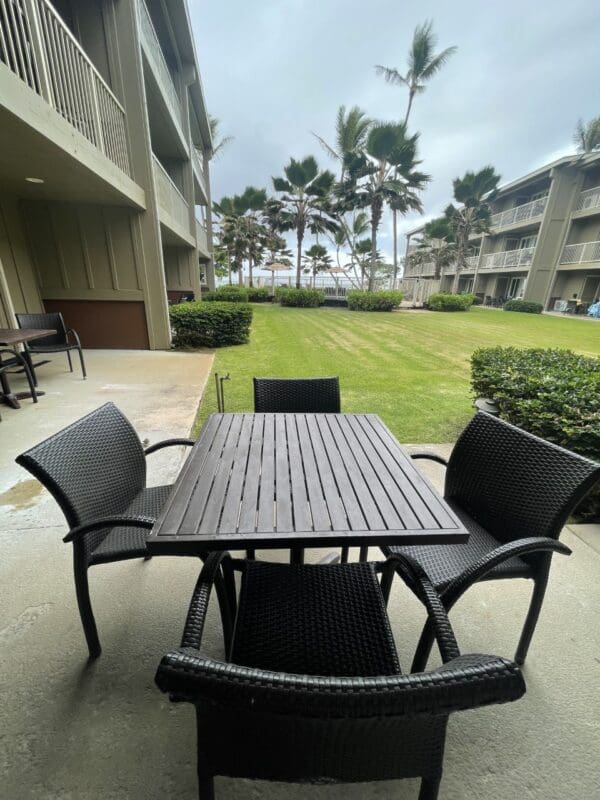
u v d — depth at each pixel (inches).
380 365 241.6
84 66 161.8
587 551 76.3
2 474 99.6
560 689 50.1
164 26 305.9
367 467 56.7
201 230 514.9
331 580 51.2
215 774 28.1
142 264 248.2
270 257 1357.0
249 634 44.0
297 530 42.3
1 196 207.0
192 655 23.5
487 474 61.0
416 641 56.7
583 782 40.6
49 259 238.5
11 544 73.6
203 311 274.5
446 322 495.5
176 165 408.8
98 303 253.1
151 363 226.4
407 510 46.5
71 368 199.3
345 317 538.9
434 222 867.4
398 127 566.3
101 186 187.6
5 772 39.8
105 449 58.4
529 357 136.7
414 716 21.4
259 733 25.1
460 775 40.9
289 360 247.9
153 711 45.9
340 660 41.9
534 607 51.2
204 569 41.5
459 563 53.4
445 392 186.4
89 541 50.6
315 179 753.0
